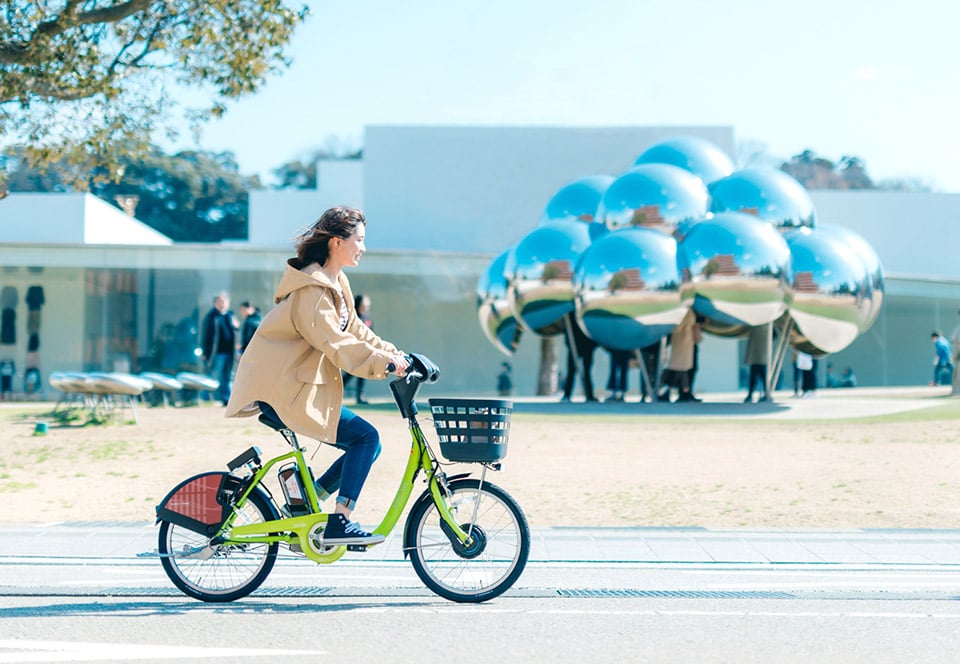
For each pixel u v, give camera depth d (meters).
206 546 6.02
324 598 6.20
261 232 42.53
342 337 5.77
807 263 21.28
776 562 7.46
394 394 6.01
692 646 5.12
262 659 4.84
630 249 20.81
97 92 15.38
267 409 5.88
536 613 5.83
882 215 39.56
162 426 17.61
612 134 38.22
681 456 13.76
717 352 36.09
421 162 38.66
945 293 35.91
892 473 12.07
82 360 30.25
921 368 35.84
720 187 22.75
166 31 15.95
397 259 32.44
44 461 12.98
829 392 31.78
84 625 5.48
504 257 25.16
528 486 11.24
